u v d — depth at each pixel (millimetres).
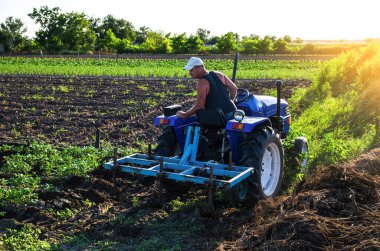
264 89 20109
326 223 4637
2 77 25750
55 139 10578
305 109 13680
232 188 5688
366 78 15625
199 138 6074
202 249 4711
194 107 5996
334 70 17406
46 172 7387
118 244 4891
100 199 6336
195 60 5980
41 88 20625
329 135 8484
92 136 10930
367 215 4848
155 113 14219
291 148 7430
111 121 12836
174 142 6535
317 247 4312
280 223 4672
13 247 4766
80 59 48781
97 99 17250
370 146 8602
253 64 41000
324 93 15945
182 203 6004
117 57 52125
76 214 5809
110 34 71250
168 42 68062
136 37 102750
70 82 23281
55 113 14188
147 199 6223
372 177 5680
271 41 69250
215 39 100312
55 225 5422
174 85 22062
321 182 5598
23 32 82812
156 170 5605
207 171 5562
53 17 78062
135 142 10234
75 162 7633
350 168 5855
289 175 7246
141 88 20781
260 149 5828
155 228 5270
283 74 27125
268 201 5562
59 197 6289
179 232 5133
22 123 12539
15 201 6031
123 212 5770
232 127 5707
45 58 51344
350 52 18703
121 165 5793
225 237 4977
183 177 5348
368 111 11398
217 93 6039
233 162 6125
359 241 4379
